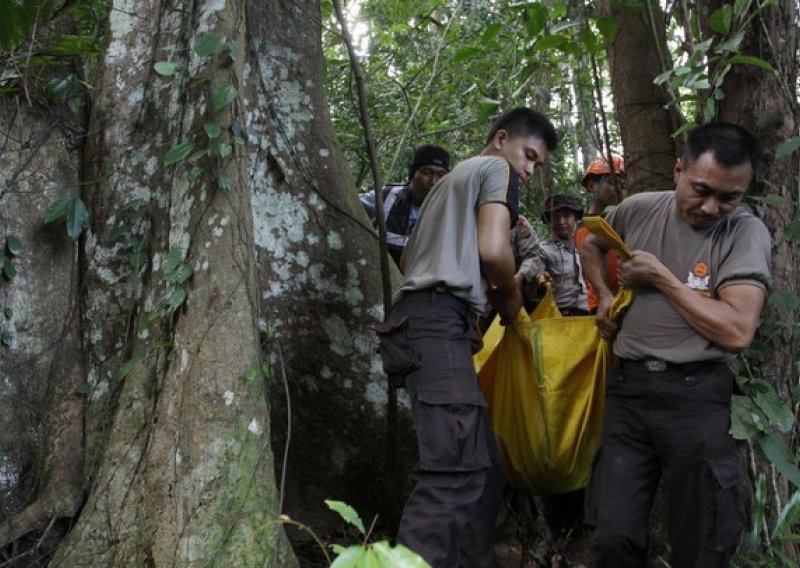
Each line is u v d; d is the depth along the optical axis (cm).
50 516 325
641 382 301
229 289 309
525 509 370
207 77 340
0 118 364
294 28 413
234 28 350
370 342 394
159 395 311
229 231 318
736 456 300
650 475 306
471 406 300
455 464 294
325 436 384
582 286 534
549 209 536
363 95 392
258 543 279
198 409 294
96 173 368
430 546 288
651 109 385
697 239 301
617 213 324
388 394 374
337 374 388
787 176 353
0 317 350
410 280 314
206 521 281
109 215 361
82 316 358
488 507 306
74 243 365
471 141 749
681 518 300
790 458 317
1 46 365
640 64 388
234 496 284
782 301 332
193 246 320
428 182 484
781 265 350
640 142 386
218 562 275
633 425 306
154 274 338
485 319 432
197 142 334
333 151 411
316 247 396
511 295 331
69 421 345
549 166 605
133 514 294
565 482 348
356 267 399
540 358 341
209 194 324
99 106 372
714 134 288
